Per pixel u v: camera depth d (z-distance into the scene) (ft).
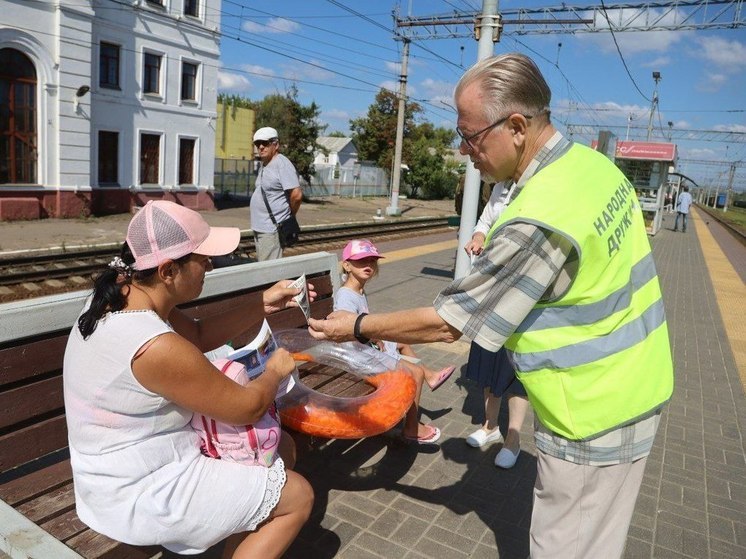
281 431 8.71
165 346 5.98
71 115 59.21
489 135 6.22
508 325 5.92
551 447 6.37
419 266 37.29
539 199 5.78
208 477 6.56
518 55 6.15
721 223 119.85
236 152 113.39
